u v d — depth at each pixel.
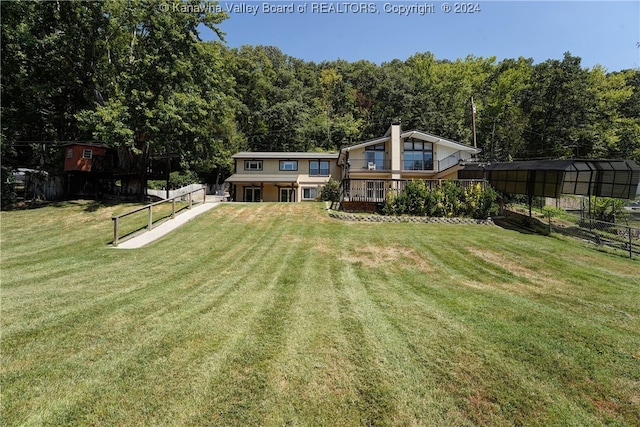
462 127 35.62
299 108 40.62
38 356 2.96
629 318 4.34
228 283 5.51
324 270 6.52
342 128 39.78
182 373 2.74
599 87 33.00
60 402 2.35
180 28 15.67
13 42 14.17
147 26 15.54
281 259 7.28
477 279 6.20
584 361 3.12
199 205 14.67
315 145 39.75
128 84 14.26
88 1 14.38
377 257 7.65
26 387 2.50
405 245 8.77
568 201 22.23
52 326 3.61
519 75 34.31
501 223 12.70
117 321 3.79
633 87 33.81
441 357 3.12
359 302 4.69
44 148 16.98
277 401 2.43
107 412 2.26
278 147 38.28
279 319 3.97
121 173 16.70
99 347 3.15
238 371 2.79
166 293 4.90
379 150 22.67
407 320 4.02
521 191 14.15
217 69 17.81
